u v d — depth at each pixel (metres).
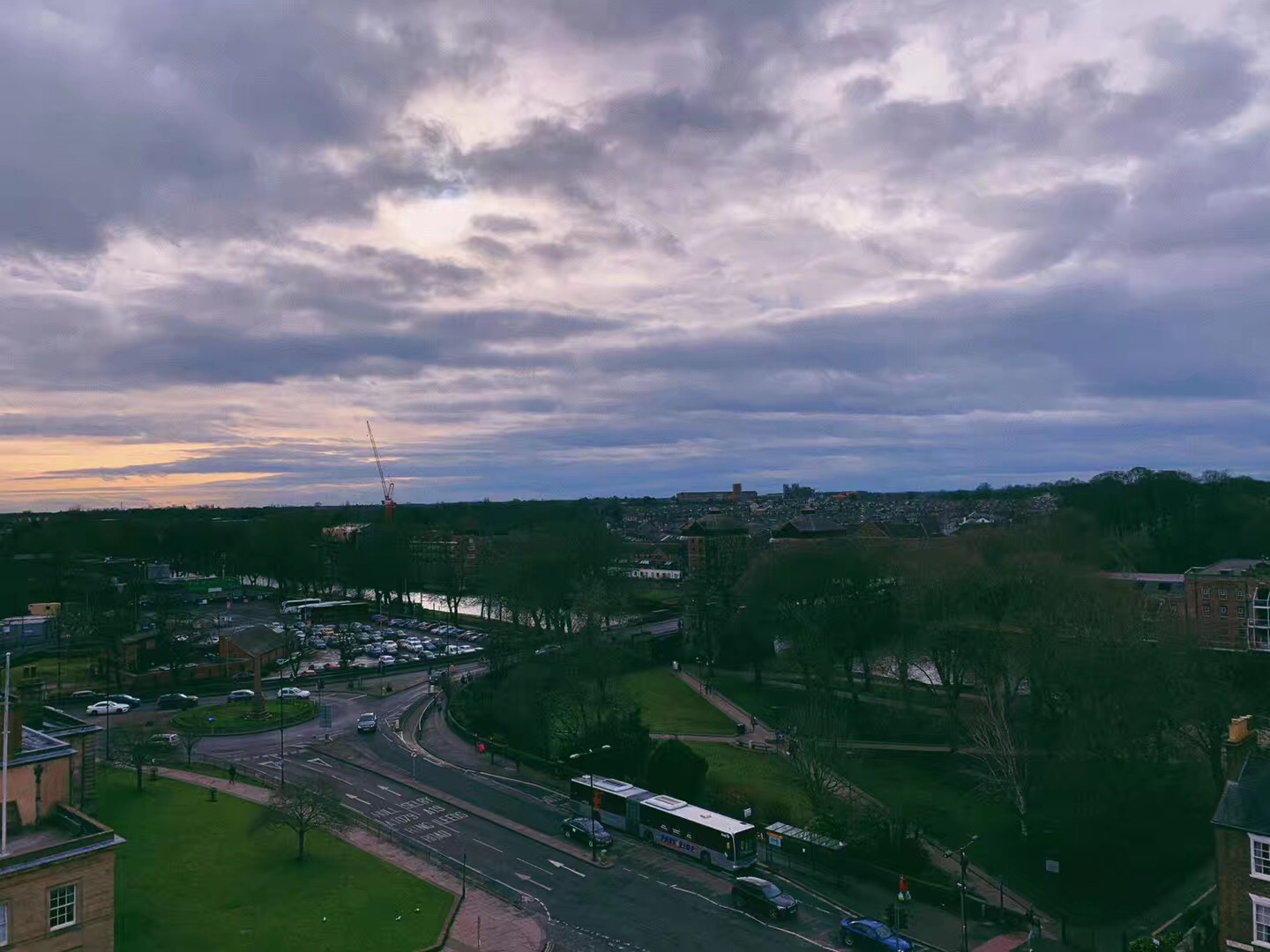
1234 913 58.28
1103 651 95.50
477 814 93.25
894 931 66.38
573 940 66.56
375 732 125.62
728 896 74.31
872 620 139.50
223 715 132.38
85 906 53.19
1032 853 83.69
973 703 129.25
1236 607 164.50
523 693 122.62
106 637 161.12
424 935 66.50
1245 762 61.97
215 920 66.75
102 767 95.81
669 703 144.88
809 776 92.31
